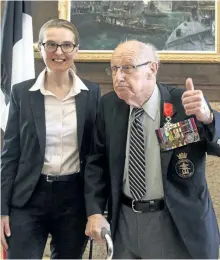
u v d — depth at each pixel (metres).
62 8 2.89
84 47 2.86
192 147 1.34
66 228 1.61
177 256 1.35
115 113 1.44
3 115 2.44
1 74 2.48
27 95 1.59
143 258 1.38
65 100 1.60
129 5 2.85
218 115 1.26
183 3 2.83
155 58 1.34
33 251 1.56
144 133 1.38
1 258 1.99
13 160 1.60
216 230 1.38
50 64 1.55
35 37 2.89
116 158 1.40
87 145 1.63
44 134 1.55
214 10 2.82
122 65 1.28
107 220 1.45
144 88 1.32
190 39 2.83
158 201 1.36
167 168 1.33
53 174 1.57
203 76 2.83
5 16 2.51
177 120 1.34
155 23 2.84
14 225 1.56
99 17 2.87
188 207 1.32
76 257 1.63
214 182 2.69
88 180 1.46
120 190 1.40
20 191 1.57
